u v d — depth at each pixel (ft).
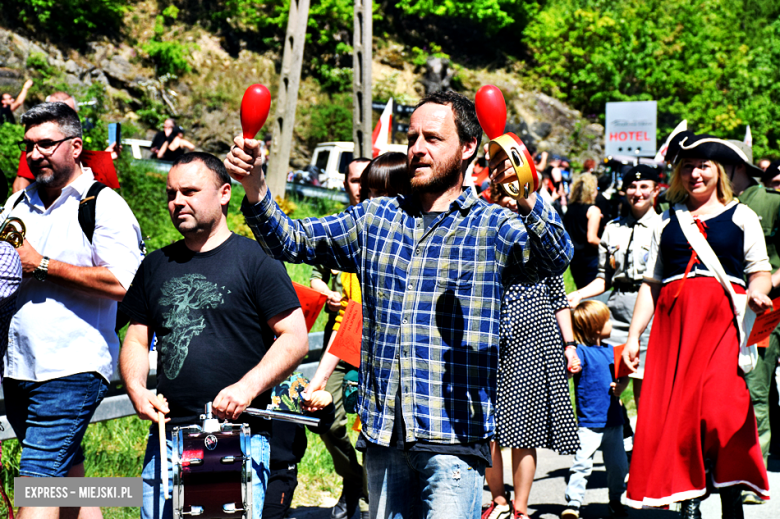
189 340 9.07
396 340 7.81
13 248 10.07
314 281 13.99
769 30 115.34
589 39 103.19
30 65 69.26
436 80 97.14
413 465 7.85
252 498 8.64
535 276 7.71
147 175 29.60
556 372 13.65
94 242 10.91
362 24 44.01
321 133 83.46
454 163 7.91
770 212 15.66
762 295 12.18
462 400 7.64
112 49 78.69
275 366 8.90
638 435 12.75
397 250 7.95
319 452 17.56
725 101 101.96
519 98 98.07
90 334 10.84
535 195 7.22
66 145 10.96
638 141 44.21
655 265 13.21
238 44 89.15
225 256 9.29
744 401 12.12
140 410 8.84
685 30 104.99
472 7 103.35
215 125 79.92
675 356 12.53
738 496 12.35
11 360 10.77
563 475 17.98
